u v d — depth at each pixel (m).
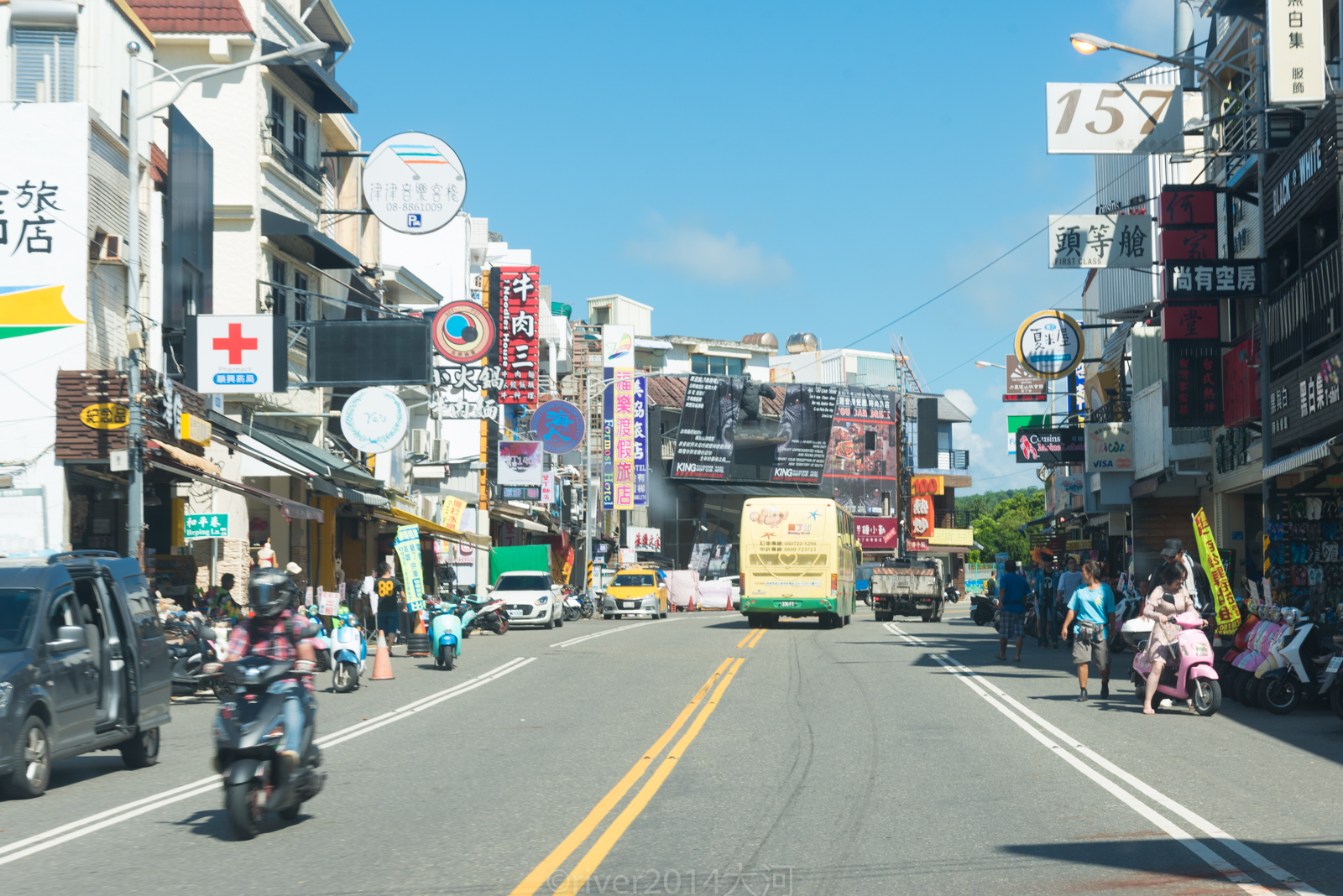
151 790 10.79
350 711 16.36
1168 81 35.81
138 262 20.27
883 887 6.81
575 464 70.00
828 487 79.31
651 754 11.95
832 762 11.38
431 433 43.88
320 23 34.50
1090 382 44.34
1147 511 34.69
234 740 8.48
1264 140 22.89
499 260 66.31
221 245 29.03
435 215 31.22
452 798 9.80
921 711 15.41
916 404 87.69
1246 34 26.22
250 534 29.69
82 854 8.02
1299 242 21.38
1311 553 22.39
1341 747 12.33
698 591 64.75
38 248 20.20
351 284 35.69
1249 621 16.42
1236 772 10.77
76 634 10.73
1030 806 9.19
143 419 20.06
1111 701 16.52
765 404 76.75
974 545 89.06
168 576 23.39
